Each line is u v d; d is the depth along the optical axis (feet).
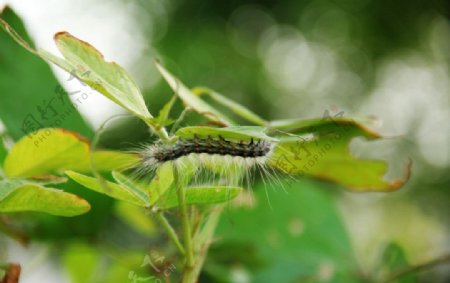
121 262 1.60
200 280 1.80
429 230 4.40
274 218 1.77
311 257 1.79
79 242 1.63
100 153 1.33
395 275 1.65
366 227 4.44
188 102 1.38
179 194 1.22
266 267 1.75
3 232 1.55
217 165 1.34
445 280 2.76
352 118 1.46
